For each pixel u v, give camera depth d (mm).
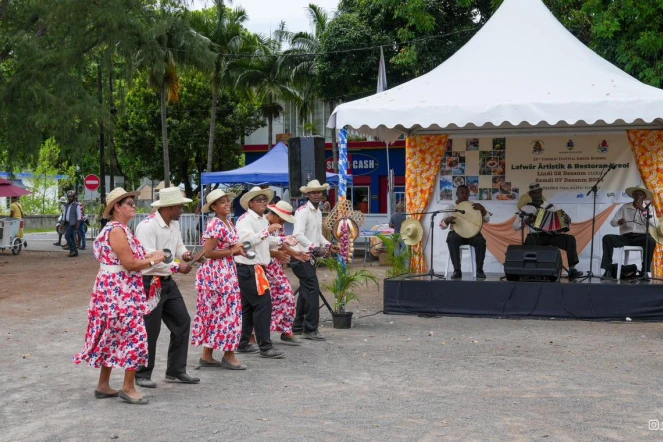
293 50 34781
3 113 21672
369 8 29516
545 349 9102
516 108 10977
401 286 11906
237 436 5680
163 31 22688
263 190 8438
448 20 25828
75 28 21156
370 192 31922
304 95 36875
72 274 18031
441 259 13797
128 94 41906
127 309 6492
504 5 13164
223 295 7777
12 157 22578
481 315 11555
